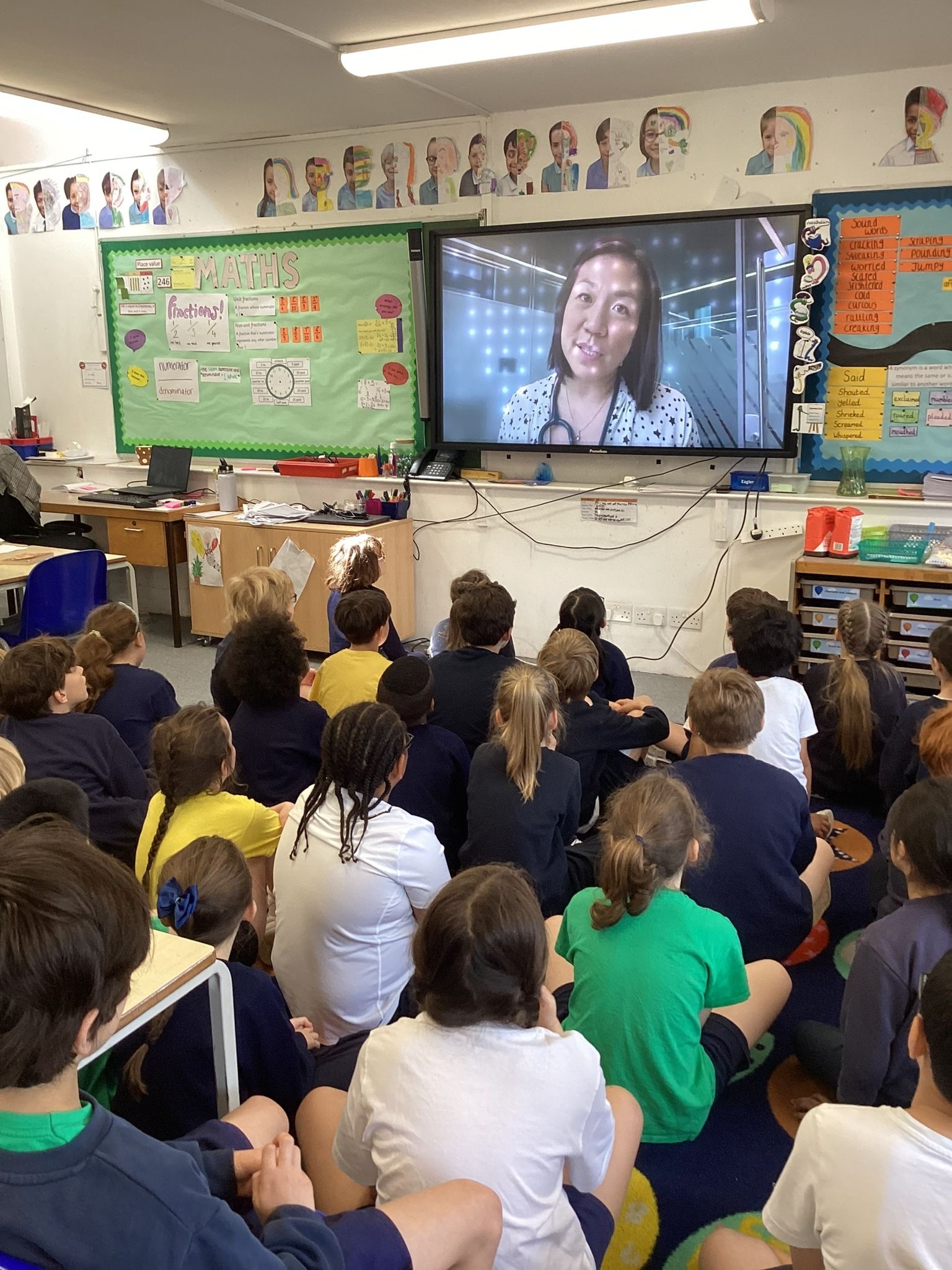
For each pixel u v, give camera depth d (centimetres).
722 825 221
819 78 429
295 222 559
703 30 359
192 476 628
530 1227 117
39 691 245
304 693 352
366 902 181
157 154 589
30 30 378
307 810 187
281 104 482
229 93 464
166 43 392
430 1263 104
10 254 657
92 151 608
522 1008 123
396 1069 122
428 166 517
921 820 161
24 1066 77
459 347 520
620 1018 175
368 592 309
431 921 122
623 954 175
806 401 462
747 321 454
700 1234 171
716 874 220
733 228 447
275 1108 141
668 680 496
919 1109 105
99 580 455
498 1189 116
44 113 503
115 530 584
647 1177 184
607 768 295
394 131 520
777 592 472
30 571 430
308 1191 107
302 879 184
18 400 679
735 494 471
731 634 300
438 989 121
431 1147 117
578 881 250
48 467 674
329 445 584
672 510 488
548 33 370
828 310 450
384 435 566
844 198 437
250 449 611
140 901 85
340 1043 185
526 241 490
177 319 612
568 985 197
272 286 576
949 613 416
